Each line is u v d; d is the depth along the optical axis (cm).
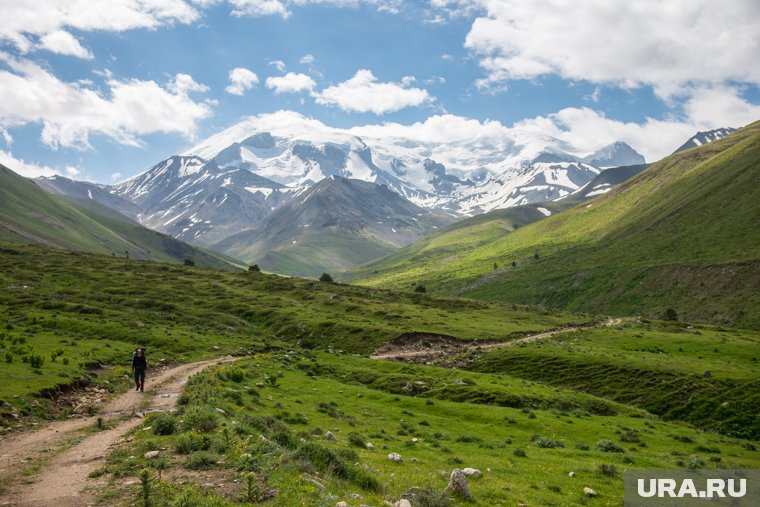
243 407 3422
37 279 14012
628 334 13200
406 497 1745
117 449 2059
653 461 3456
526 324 14625
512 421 4950
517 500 2053
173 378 4959
